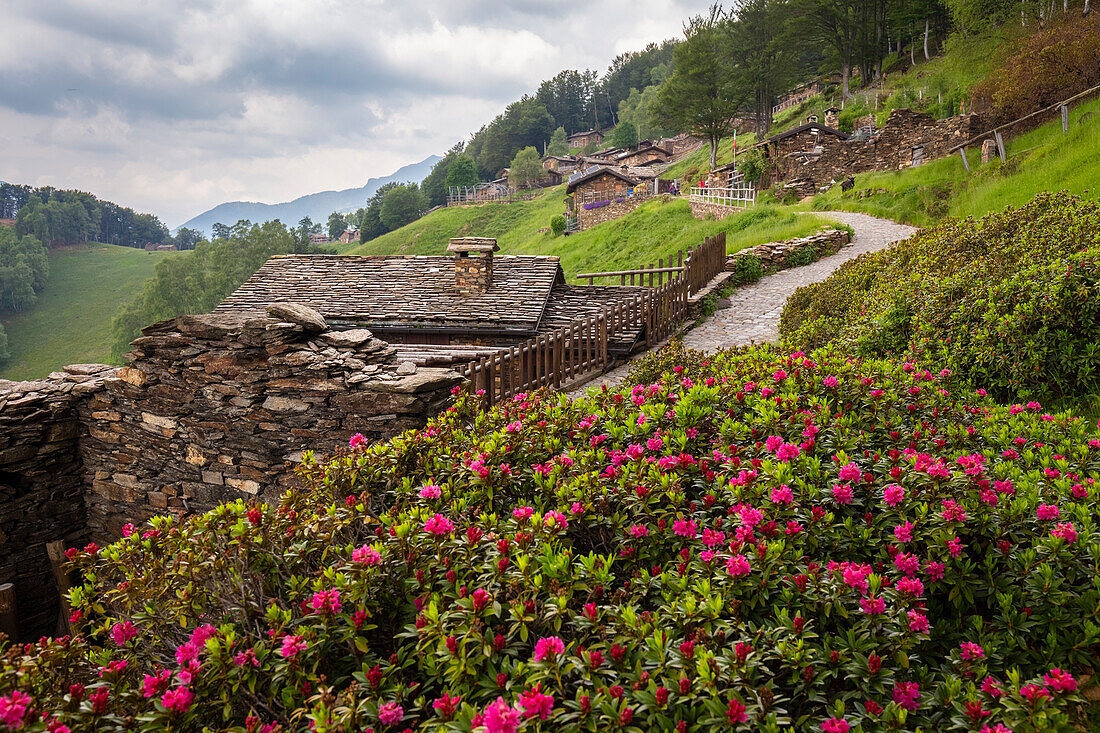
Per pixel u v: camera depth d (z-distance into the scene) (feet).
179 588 11.19
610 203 195.11
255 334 24.35
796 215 86.74
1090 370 19.56
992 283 22.98
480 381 28.66
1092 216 24.71
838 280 39.29
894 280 32.30
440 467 14.11
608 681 8.09
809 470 11.85
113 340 372.99
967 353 22.16
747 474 11.18
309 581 10.67
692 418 14.33
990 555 10.27
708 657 7.59
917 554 10.84
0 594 25.03
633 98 467.93
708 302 50.98
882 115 142.20
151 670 10.55
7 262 447.01
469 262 47.52
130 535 12.49
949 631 10.07
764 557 9.39
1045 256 22.79
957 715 7.77
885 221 79.97
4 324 406.62
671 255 96.99
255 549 11.24
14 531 27.91
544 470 13.11
